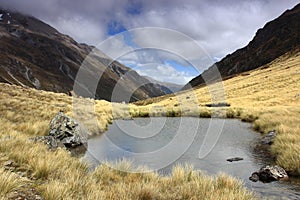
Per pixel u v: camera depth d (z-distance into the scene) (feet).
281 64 339.36
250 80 269.23
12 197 16.51
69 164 26.96
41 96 101.45
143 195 20.31
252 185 26.86
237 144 48.42
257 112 94.53
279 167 30.12
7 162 22.98
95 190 19.70
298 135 42.45
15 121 52.85
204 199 19.86
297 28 539.29
